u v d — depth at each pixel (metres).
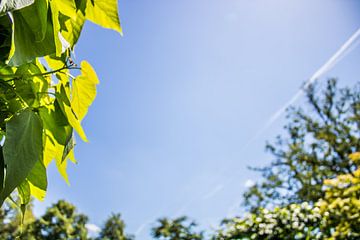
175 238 8.30
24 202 0.60
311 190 12.95
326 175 13.59
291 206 4.91
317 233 4.54
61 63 0.64
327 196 4.85
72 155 0.66
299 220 4.62
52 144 0.64
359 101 14.41
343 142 13.73
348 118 14.34
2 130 0.56
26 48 0.49
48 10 0.54
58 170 0.65
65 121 0.62
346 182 4.82
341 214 4.40
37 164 0.60
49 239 18.48
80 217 22.09
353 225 4.29
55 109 0.62
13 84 0.58
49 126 0.62
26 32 0.49
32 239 17.16
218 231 5.57
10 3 0.36
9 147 0.46
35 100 0.61
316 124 14.83
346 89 14.91
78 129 0.61
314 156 14.16
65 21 0.62
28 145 0.49
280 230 4.63
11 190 0.44
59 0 0.54
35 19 0.50
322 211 4.56
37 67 0.61
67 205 21.81
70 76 0.64
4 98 0.57
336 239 4.25
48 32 0.52
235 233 5.23
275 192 14.09
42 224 18.78
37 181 0.60
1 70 0.59
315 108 15.25
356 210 4.34
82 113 0.66
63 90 0.62
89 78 0.66
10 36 0.53
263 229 4.77
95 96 0.67
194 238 7.79
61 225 19.59
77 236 20.86
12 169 0.46
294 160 14.48
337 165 13.50
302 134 14.99
